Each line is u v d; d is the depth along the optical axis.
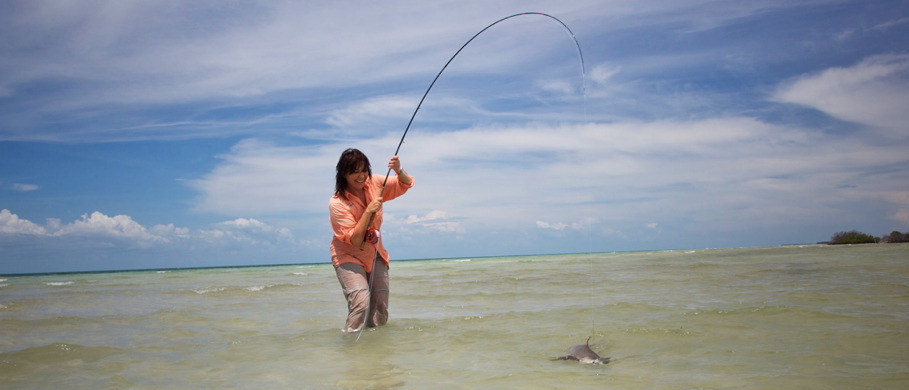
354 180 4.58
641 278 10.14
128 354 3.94
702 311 5.13
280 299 8.14
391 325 4.99
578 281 10.04
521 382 2.89
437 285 10.07
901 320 4.37
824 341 3.68
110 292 10.30
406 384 2.90
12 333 5.02
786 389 2.60
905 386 2.60
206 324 5.43
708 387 2.69
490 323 5.00
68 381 3.18
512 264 21.55
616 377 2.95
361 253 4.75
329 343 4.20
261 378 3.14
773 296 6.25
